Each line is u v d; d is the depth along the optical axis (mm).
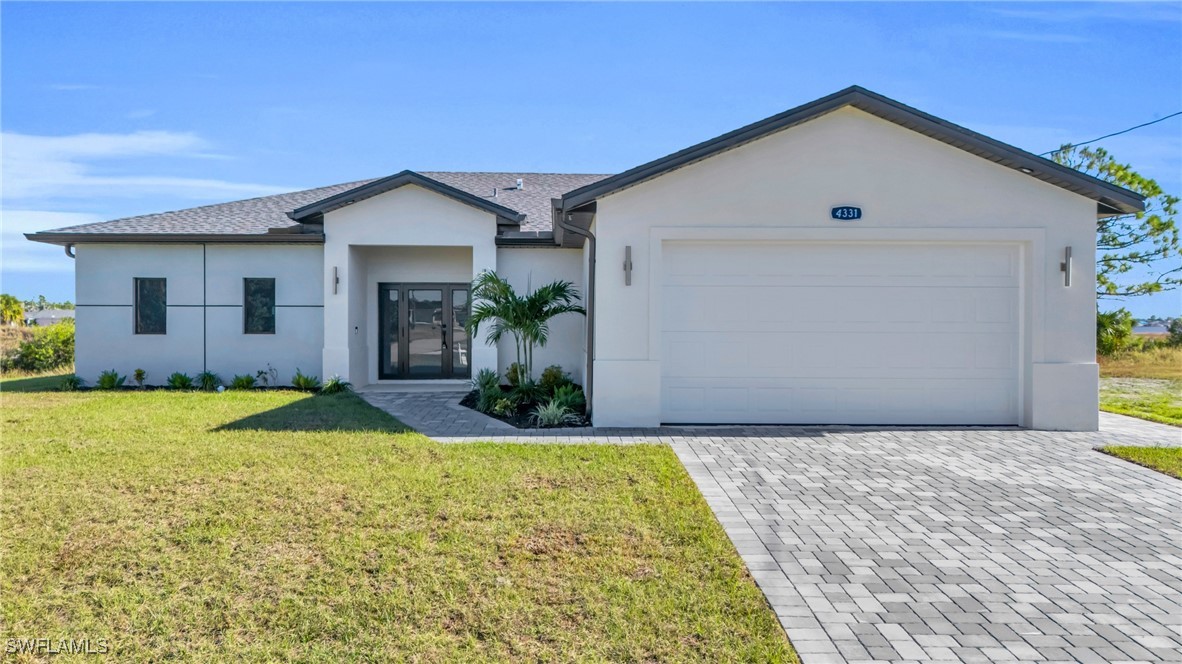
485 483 6191
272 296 13992
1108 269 20672
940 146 9555
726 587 4090
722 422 9781
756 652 3342
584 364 13039
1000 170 9555
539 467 6824
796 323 9797
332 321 13383
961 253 9781
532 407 10898
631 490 6047
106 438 8047
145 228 14070
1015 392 9820
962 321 9789
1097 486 6566
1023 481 6730
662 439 8641
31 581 4062
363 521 5105
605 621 3646
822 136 9547
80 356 13844
